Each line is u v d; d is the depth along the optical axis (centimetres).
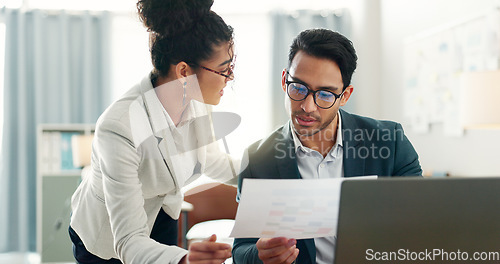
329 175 133
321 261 130
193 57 119
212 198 330
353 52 119
